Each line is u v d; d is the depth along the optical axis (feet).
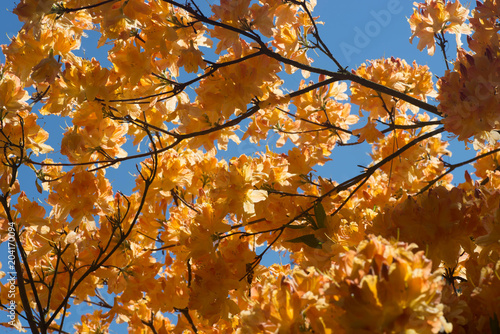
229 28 8.46
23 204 9.32
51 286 8.78
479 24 8.66
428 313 3.71
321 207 8.78
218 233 8.79
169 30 8.57
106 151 10.07
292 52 10.37
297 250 9.48
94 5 8.32
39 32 8.40
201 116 10.11
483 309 5.06
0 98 9.00
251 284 9.04
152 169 9.35
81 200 9.23
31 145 9.64
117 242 9.51
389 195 9.75
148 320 10.93
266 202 8.93
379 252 4.05
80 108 9.11
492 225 5.77
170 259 10.07
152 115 9.93
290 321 4.33
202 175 10.62
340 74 9.44
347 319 3.85
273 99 9.30
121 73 8.89
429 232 6.13
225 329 10.02
